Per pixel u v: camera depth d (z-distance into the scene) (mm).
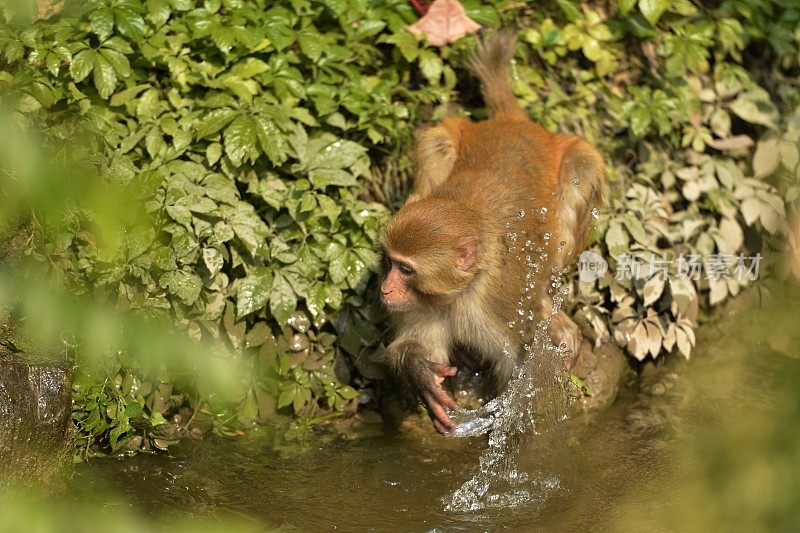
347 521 5320
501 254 6145
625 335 7473
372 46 7754
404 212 5984
